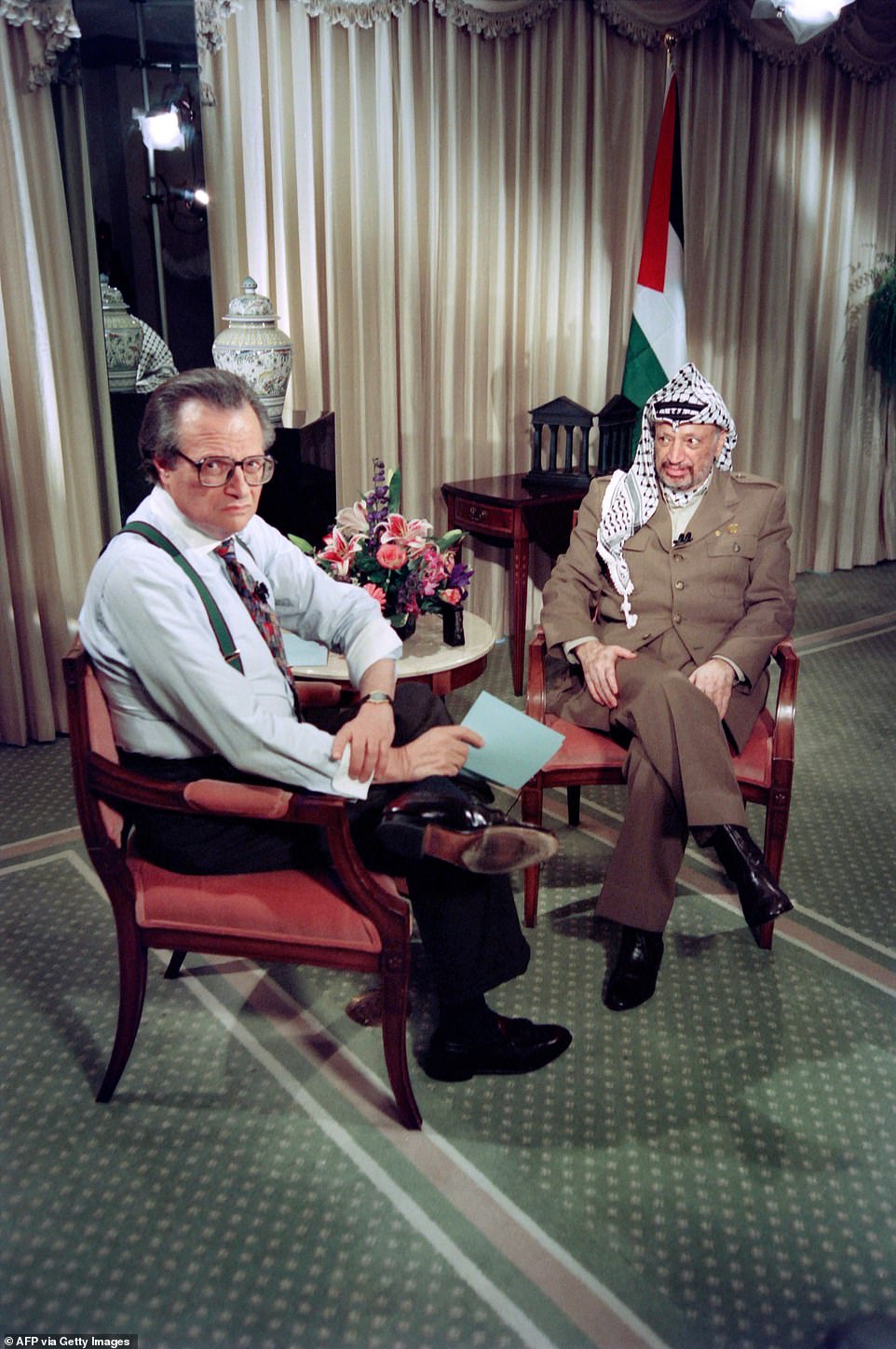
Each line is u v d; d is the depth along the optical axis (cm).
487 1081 221
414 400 435
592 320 476
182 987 249
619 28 440
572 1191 193
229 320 342
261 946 198
